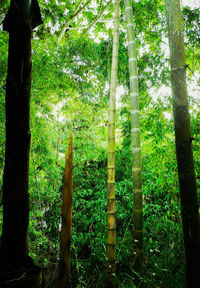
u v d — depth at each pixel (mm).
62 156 4160
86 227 3701
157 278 2332
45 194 3600
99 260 3098
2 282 552
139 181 2418
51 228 3590
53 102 3230
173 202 3131
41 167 3467
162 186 3250
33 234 3074
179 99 1659
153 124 3219
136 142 2473
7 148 606
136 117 2512
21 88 610
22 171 601
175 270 2332
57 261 2799
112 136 2461
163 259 2518
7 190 593
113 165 2428
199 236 1576
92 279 2689
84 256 3631
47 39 3131
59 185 3938
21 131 602
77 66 3180
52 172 3604
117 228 3756
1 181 2432
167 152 3059
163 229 3186
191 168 1613
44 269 2898
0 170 2479
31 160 3131
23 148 604
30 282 573
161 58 3316
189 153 1620
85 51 3141
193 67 3029
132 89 2561
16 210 584
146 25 3510
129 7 2744
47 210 3576
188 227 1587
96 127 3898
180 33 1701
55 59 3021
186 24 2914
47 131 3223
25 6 640
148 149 3570
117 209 3605
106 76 3543
